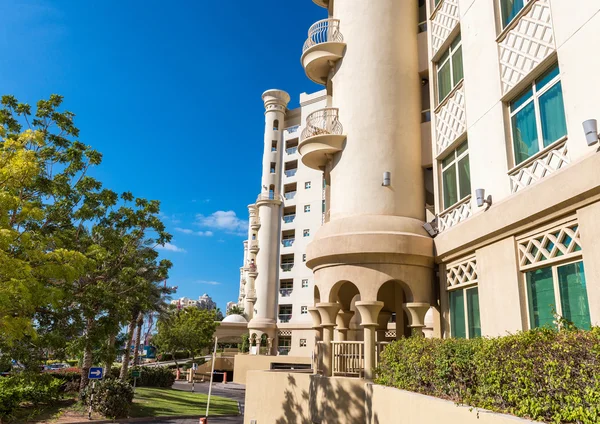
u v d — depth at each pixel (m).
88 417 21.53
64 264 13.39
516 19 9.38
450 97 12.78
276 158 58.97
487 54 10.53
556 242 7.90
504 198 9.45
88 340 19.41
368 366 12.51
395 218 13.62
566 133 7.89
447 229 12.35
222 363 57.59
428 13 14.81
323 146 15.23
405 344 9.64
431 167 14.89
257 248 61.00
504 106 9.84
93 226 21.89
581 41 7.46
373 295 12.79
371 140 14.55
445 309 12.57
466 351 6.87
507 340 5.77
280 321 52.47
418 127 15.02
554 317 7.32
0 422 18.89
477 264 10.44
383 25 15.62
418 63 15.60
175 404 28.61
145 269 31.42
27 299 12.02
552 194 7.65
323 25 16.61
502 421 5.11
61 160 18.50
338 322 16.91
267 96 61.06
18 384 18.27
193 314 67.12
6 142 13.30
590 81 7.19
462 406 6.20
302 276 52.47
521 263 8.91
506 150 9.55
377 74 15.11
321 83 18.08
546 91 8.59
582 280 7.37
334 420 12.43
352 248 13.11
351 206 14.30
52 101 18.30
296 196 55.88
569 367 4.61
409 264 12.98
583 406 4.42
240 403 33.22
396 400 8.89
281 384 16.17
